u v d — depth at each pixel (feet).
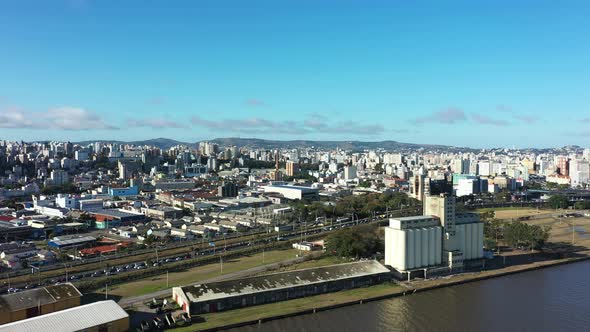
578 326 497.46
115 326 436.35
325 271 615.16
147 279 627.46
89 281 595.88
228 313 504.84
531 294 601.62
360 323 497.87
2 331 400.47
